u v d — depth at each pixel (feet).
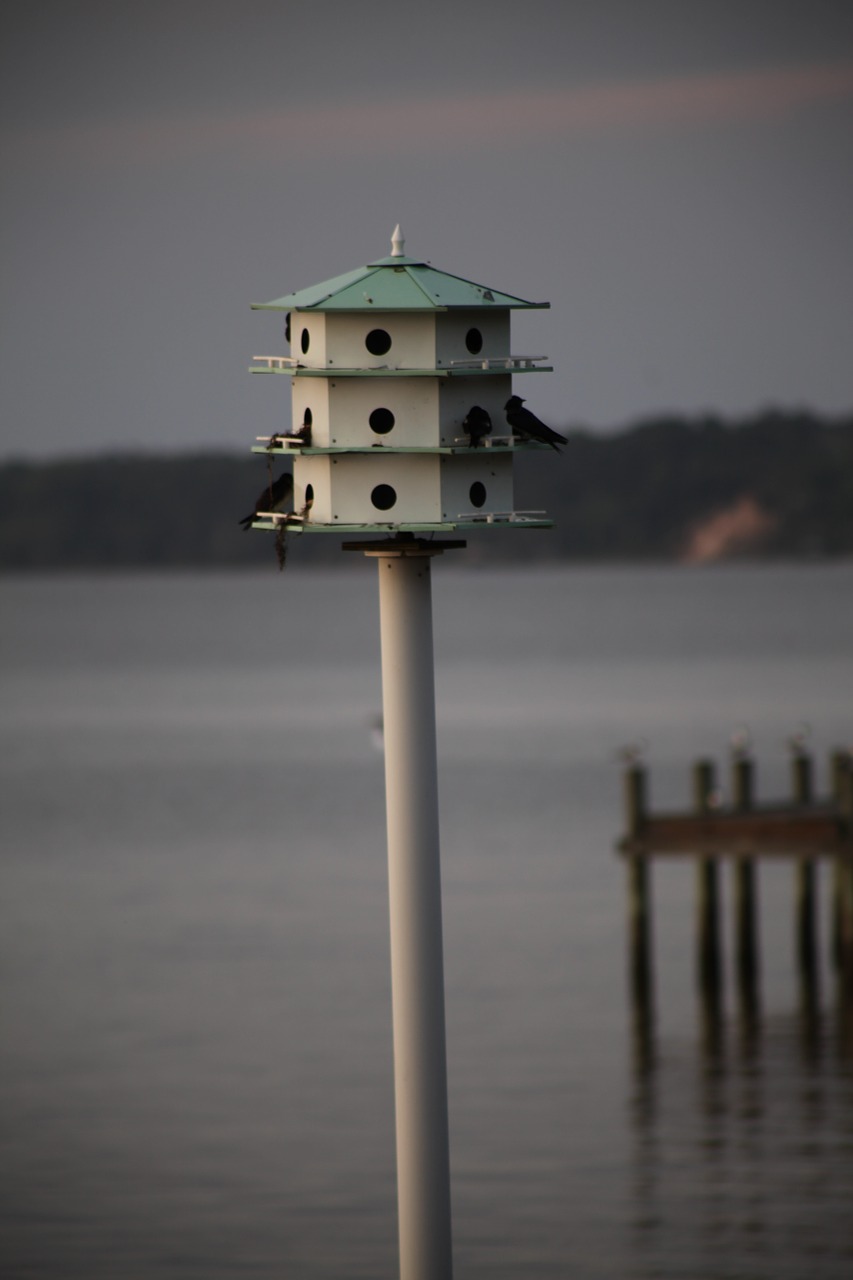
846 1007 126.93
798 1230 81.15
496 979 141.08
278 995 139.23
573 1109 102.68
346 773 284.00
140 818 242.37
